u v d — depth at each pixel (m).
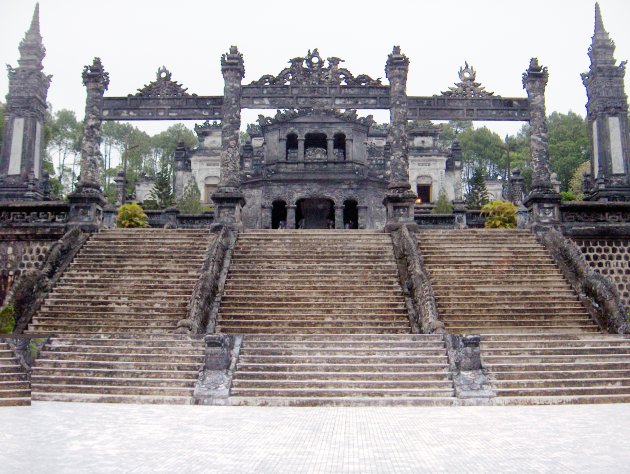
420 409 12.07
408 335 14.77
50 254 19.52
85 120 24.09
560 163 62.78
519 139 85.12
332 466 7.64
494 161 78.62
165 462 7.81
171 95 24.89
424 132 50.25
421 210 40.97
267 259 20.30
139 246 21.05
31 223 22.38
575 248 20.02
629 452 8.38
